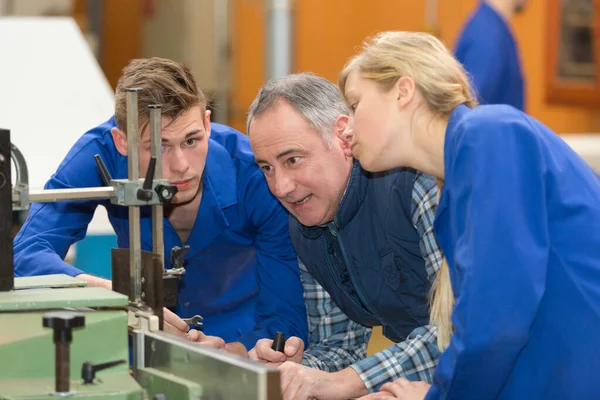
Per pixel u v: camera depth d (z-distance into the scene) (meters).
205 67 7.80
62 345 1.75
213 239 3.01
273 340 2.63
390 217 2.49
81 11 7.91
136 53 7.98
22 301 1.92
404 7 7.96
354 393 2.41
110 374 1.94
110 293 2.02
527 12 7.00
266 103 2.47
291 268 2.95
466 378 1.90
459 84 2.08
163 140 2.57
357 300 2.76
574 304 1.99
